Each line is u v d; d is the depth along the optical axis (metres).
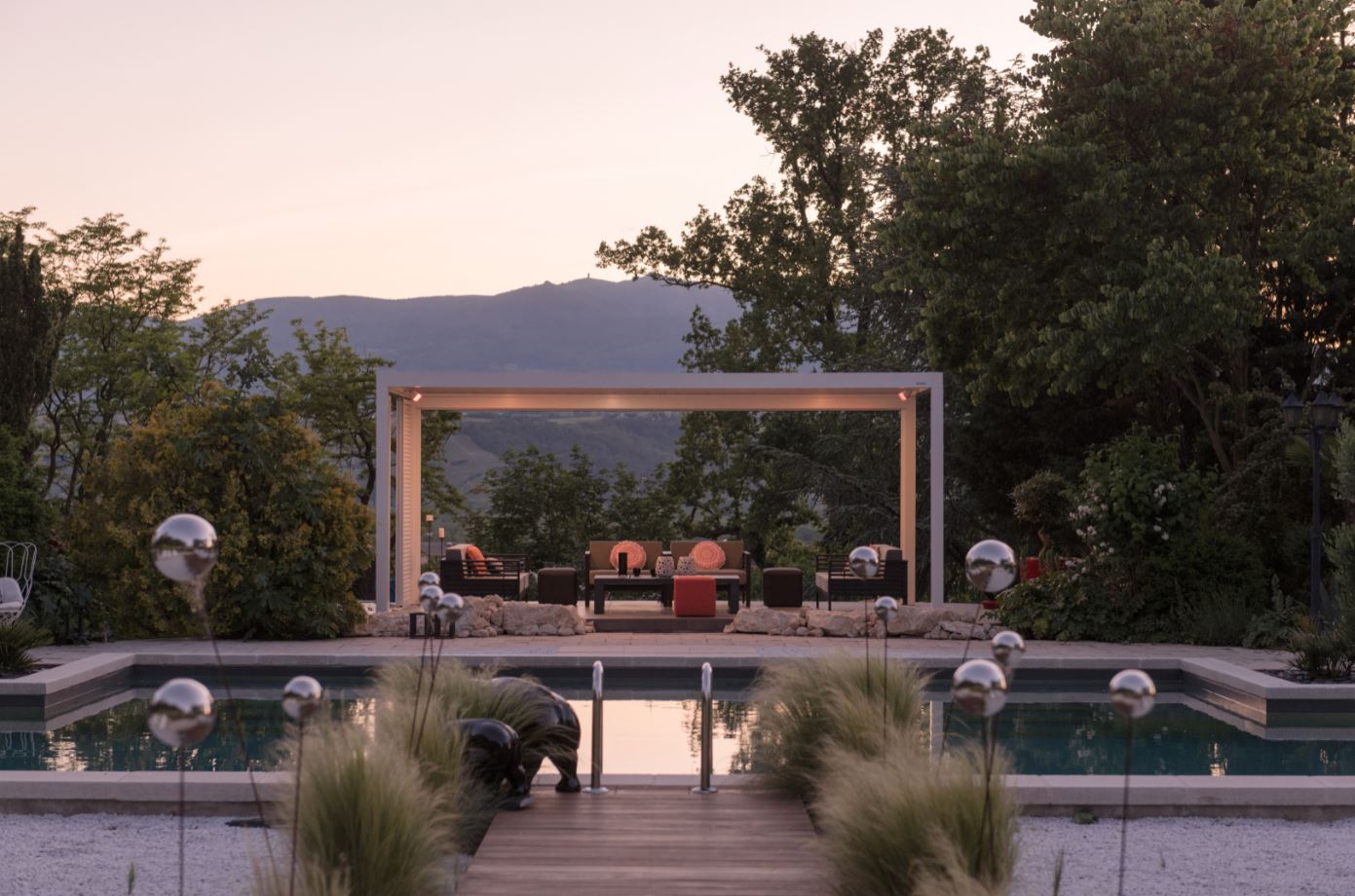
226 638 14.10
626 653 12.21
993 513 22.08
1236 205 16.92
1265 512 15.80
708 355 31.55
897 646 13.30
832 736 6.57
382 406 16.05
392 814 4.53
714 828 6.10
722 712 10.55
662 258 31.64
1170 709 10.86
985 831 4.49
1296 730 9.71
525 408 19.03
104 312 26.59
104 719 9.98
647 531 31.38
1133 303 15.39
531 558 30.09
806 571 31.34
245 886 5.10
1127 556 14.10
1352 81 16.92
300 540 13.82
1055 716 10.38
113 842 5.93
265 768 7.75
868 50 30.05
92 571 14.00
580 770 7.90
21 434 15.45
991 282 17.31
